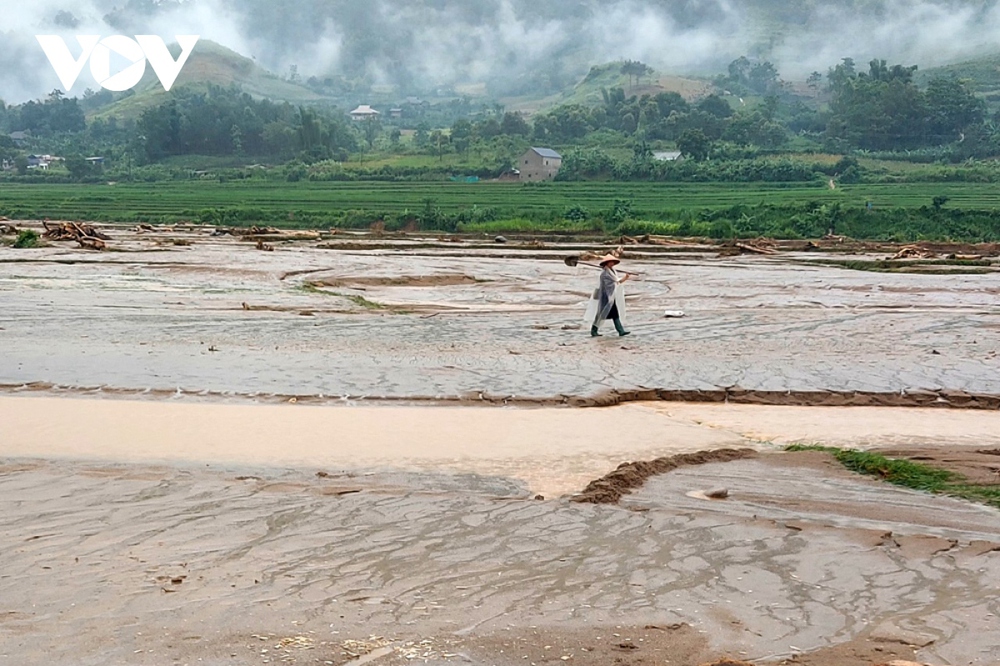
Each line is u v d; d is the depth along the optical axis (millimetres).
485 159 165500
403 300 33062
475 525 9211
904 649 6441
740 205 94875
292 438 13219
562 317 26281
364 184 141375
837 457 12680
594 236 77438
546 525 9234
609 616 6988
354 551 8406
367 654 6273
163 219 100938
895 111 164500
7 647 6332
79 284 33625
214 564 8023
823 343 22031
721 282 40562
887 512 10125
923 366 19344
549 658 6242
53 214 103750
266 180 150375
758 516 9836
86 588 7418
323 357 19531
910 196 106188
